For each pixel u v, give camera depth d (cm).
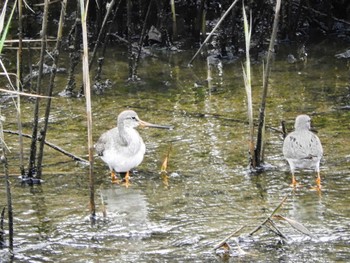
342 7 2356
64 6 1262
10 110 1703
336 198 1238
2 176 1341
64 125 1608
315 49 2177
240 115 1653
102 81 1917
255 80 1917
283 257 1045
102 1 2169
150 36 2233
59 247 1088
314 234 1111
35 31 2336
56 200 1251
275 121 1602
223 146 1477
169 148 1457
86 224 1161
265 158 1408
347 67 2000
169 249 1075
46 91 1839
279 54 2142
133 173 1368
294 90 1817
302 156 1257
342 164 1372
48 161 1416
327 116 1625
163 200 1246
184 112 1683
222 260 1041
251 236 1109
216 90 1842
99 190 1294
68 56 2127
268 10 2211
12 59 2097
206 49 2180
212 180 1323
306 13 2322
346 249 1066
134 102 1766
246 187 1290
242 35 2267
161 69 2038
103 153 1326
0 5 2280
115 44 2252
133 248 1080
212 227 1141
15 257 1060
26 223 1165
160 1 2192
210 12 2388
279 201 1231
